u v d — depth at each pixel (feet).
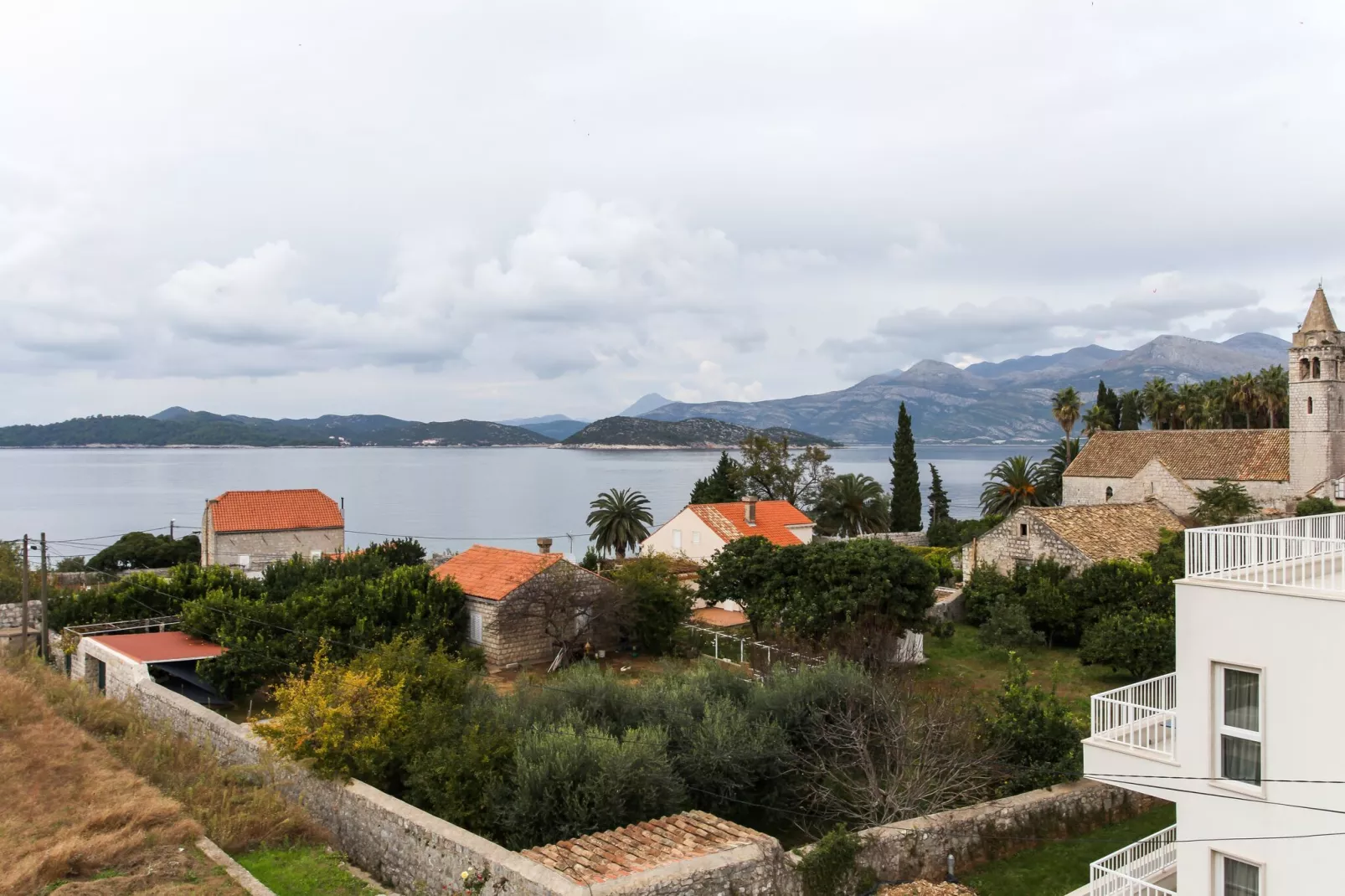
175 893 45.83
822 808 72.08
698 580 139.03
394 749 68.85
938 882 60.80
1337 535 55.21
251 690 103.76
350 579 118.62
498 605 119.24
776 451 284.82
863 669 90.68
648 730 69.00
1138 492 223.92
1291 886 41.55
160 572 192.13
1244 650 43.45
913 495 284.41
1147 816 73.92
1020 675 84.38
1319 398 208.33
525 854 52.47
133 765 66.08
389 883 57.31
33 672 93.09
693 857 51.08
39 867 46.70
